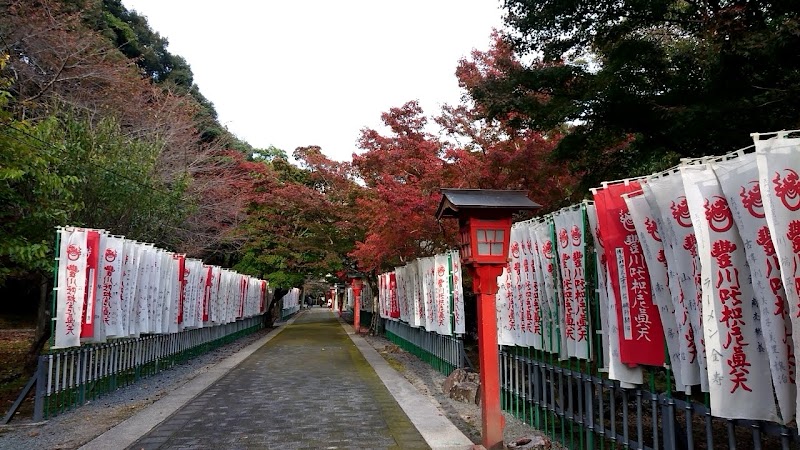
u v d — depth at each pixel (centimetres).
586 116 836
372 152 1316
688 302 383
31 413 823
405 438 642
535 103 855
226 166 2262
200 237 1881
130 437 648
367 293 2925
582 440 558
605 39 823
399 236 1243
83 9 1738
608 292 477
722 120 681
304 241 2370
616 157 924
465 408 840
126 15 2477
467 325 1415
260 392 962
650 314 437
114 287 874
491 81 912
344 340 2123
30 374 1122
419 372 1229
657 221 415
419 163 1184
